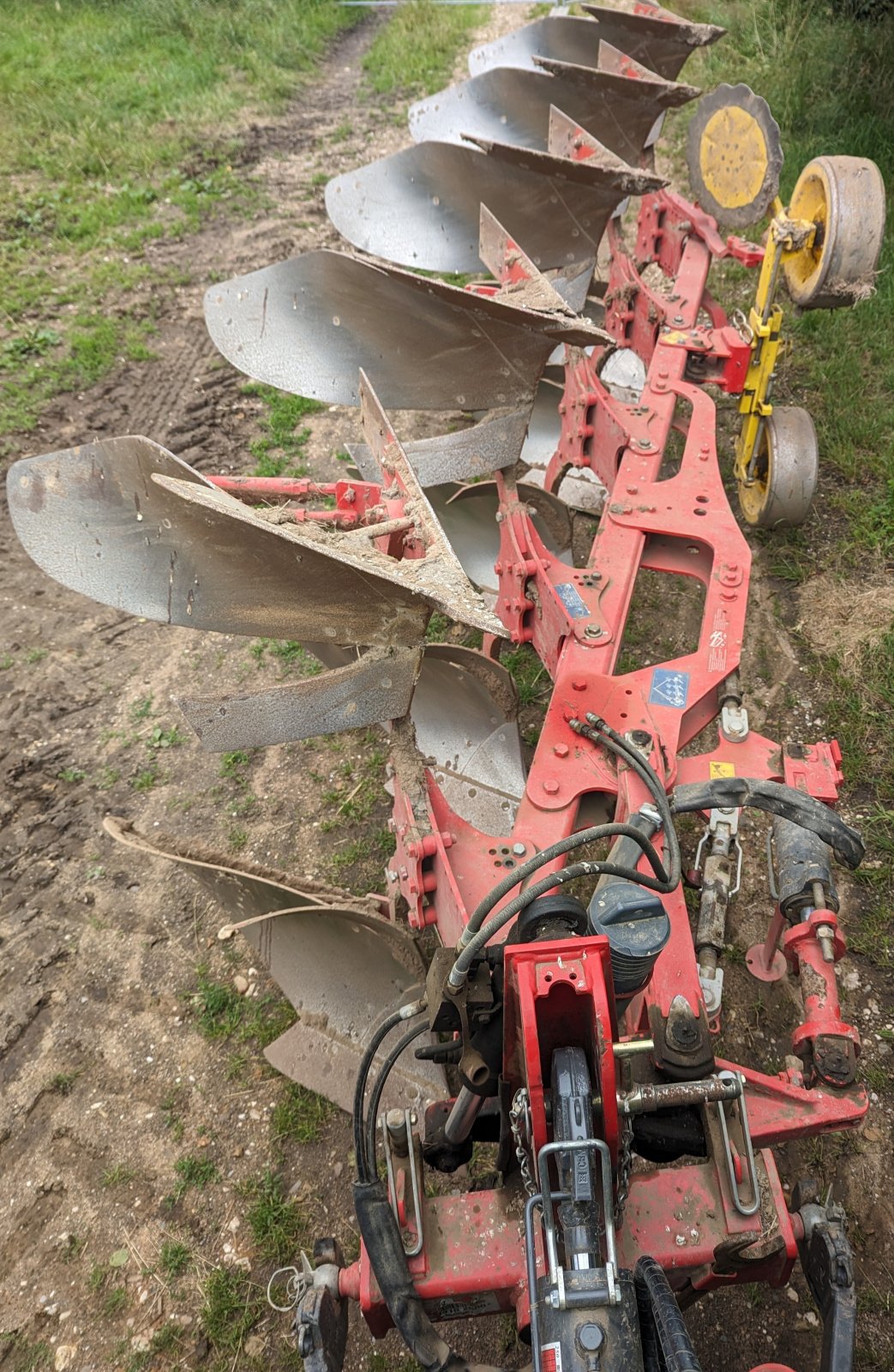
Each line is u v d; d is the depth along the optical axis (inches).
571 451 190.1
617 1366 68.9
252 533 102.0
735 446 252.7
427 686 160.4
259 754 188.7
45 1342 119.2
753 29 408.5
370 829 173.6
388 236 215.8
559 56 276.7
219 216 368.2
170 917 161.9
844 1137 133.6
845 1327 79.5
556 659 143.3
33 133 420.2
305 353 162.9
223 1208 129.3
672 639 205.3
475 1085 86.9
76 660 208.2
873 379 259.8
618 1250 85.0
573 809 116.1
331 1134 134.7
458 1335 118.9
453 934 106.8
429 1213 89.5
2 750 189.3
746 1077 95.0
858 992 148.0
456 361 156.5
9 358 292.8
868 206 179.0
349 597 106.9
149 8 516.4
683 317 207.8
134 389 281.7
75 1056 145.2
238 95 462.6
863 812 170.7
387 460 138.6
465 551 200.5
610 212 199.3
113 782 184.2
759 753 121.7
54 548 111.7
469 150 198.7
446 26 526.9
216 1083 141.2
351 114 449.4
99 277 331.3
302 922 126.6
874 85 357.7
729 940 154.7
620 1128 84.7
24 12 519.5
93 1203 130.3
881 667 191.9
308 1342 83.0
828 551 217.6
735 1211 86.7
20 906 164.7
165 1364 117.0
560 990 76.6
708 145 217.9
